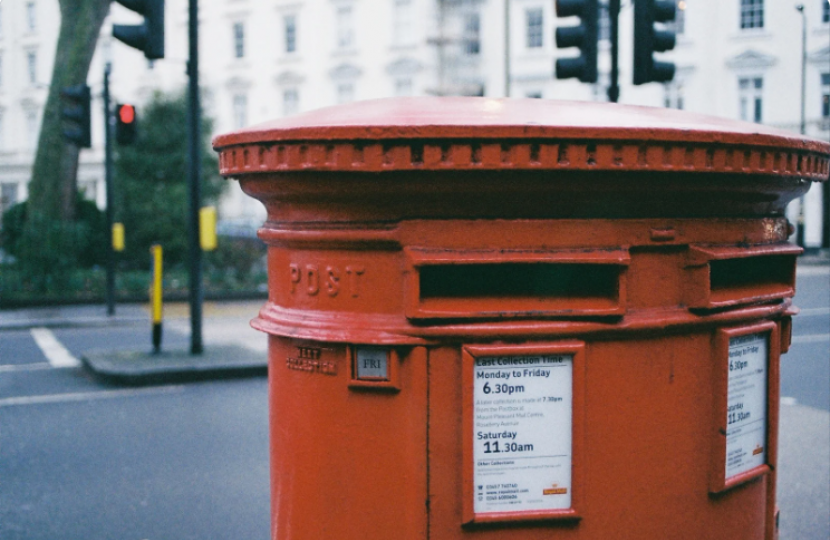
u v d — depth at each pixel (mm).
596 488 1815
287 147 1783
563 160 1647
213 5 42031
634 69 6766
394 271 1795
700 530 1937
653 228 1805
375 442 1828
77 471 5730
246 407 7719
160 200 23688
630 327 1783
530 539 1809
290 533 1994
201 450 6258
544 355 1764
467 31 35562
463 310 1744
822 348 11141
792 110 32438
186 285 20359
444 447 1779
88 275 20047
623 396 1817
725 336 1916
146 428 6941
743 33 32781
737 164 1782
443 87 35500
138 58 42406
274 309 2066
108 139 15898
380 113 1832
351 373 1826
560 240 1750
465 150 1638
